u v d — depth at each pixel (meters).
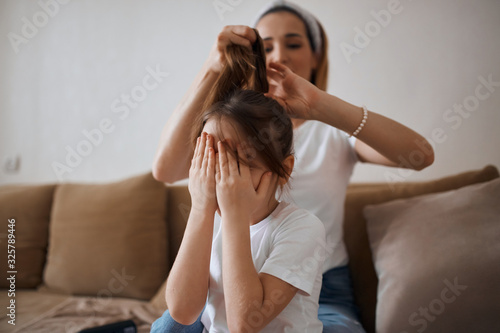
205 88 0.84
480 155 1.47
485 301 0.85
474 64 1.48
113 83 2.11
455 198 1.05
